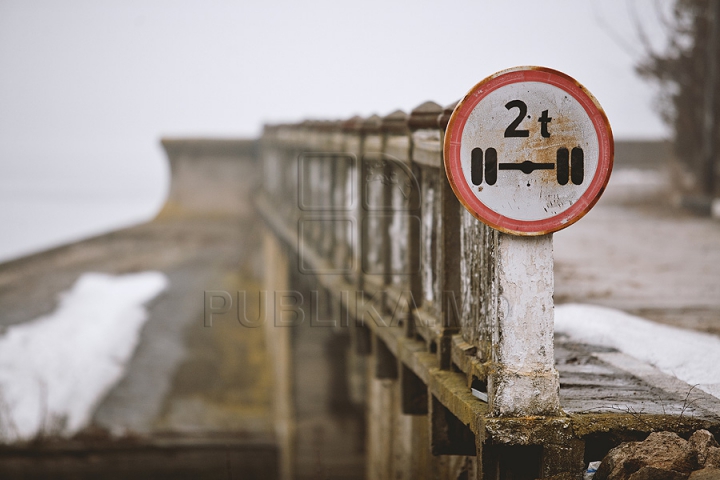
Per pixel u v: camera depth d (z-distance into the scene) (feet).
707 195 184.24
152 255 268.21
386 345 72.43
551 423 39.55
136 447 129.08
